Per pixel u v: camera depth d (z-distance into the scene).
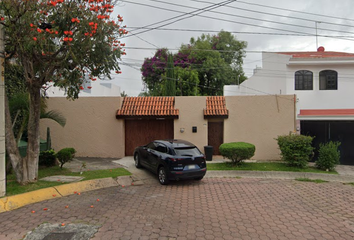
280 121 13.17
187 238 4.58
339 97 17.20
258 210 6.17
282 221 5.47
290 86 17.64
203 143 13.55
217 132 14.05
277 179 9.75
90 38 7.24
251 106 13.39
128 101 14.24
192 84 27.84
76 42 7.20
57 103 13.56
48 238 4.49
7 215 5.66
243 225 5.21
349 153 12.93
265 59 20.17
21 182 7.54
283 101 13.16
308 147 11.20
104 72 8.21
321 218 5.68
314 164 12.70
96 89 23.02
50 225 5.08
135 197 7.16
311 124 13.57
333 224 5.34
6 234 4.66
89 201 6.73
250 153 11.00
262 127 13.30
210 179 9.61
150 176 9.66
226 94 25.83
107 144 13.49
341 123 13.10
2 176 6.50
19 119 11.10
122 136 13.51
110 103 13.52
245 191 7.98
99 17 7.11
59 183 7.92
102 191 7.79
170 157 8.40
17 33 6.80
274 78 18.94
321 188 8.49
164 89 26.14
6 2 6.54
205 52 30.02
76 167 10.63
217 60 29.97
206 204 6.58
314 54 20.00
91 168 10.52
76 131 13.56
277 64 18.58
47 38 7.02
